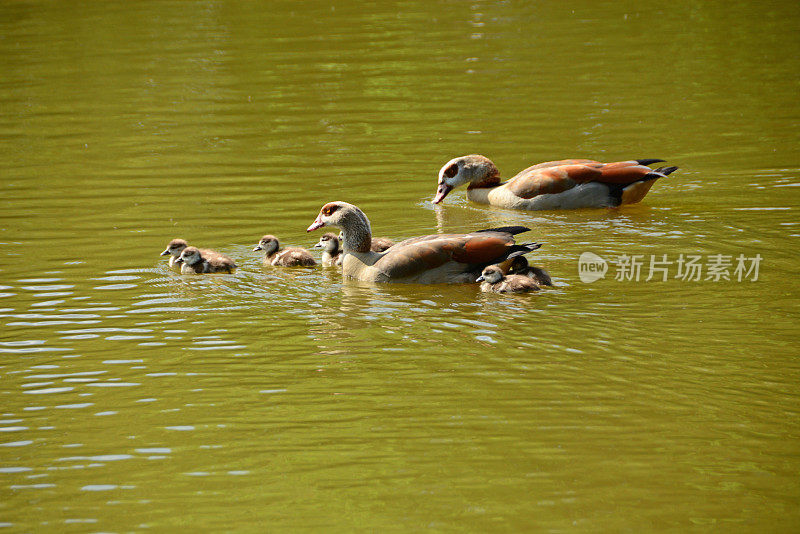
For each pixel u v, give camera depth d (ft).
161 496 28.58
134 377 36.55
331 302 44.68
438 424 32.24
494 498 27.94
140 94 90.27
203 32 116.88
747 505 27.30
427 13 125.39
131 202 61.21
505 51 104.01
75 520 27.48
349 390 34.99
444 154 71.41
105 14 127.85
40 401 34.71
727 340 38.50
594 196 59.67
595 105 83.51
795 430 31.27
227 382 35.96
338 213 48.60
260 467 29.99
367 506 27.73
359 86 91.71
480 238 47.32
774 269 46.80
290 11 128.47
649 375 35.53
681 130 75.51
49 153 72.90
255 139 76.02
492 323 41.09
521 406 33.35
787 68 94.02
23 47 110.11
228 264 49.55
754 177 63.57
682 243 51.42
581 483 28.55
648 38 108.47
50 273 48.75
